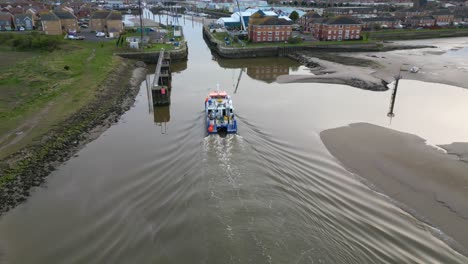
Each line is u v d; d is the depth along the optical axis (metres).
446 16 130.75
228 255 17.89
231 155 29.69
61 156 31.62
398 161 30.02
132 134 37.19
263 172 26.48
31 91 48.56
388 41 104.75
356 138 35.12
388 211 23.06
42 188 26.45
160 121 41.31
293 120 40.44
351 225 21.05
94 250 19.56
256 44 89.50
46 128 36.34
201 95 52.28
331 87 55.84
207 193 23.52
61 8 125.88
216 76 65.81
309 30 110.31
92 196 25.05
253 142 33.09
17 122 37.84
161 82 53.78
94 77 55.88
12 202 24.62
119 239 20.20
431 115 42.72
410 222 21.94
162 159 30.41
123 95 51.00
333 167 29.09
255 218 20.83
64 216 22.97
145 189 25.39
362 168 29.03
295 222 20.62
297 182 25.66
